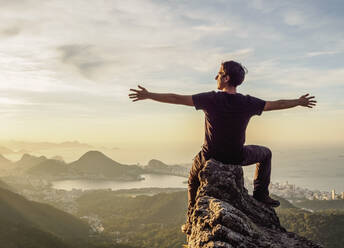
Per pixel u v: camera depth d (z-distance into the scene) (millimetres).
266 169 5453
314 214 170125
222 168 5008
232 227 3900
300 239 4500
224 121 4676
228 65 4742
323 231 147125
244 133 4906
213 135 4840
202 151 5250
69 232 184250
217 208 4109
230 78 4746
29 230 137625
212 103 4633
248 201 5270
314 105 4711
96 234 193750
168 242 169375
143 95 4426
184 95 4621
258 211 5176
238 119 4680
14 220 165250
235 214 4129
